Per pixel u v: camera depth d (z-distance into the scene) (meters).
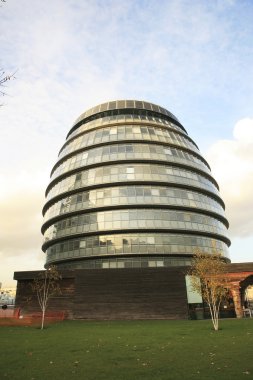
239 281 36.72
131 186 49.75
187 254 45.97
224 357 14.06
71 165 55.06
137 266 45.09
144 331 24.70
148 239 46.22
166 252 45.41
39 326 30.45
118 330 25.78
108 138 55.25
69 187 52.53
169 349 16.53
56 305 38.69
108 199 48.62
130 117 59.75
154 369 12.19
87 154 54.69
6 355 15.53
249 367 12.00
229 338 19.88
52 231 52.31
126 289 38.00
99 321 35.47
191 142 63.09
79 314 37.44
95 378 11.03
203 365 12.64
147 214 47.59
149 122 58.53
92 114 62.56
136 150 53.19
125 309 37.22
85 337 21.73
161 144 55.28
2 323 32.31
